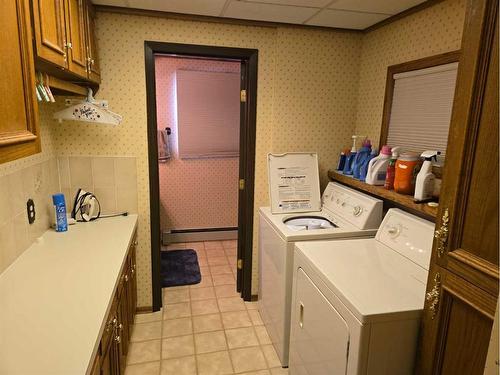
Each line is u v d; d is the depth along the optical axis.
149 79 2.53
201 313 2.91
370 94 2.76
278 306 2.37
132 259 2.44
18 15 1.03
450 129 1.17
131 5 2.30
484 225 1.07
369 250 1.95
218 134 4.23
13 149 0.98
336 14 2.41
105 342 1.42
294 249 2.06
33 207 2.00
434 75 2.12
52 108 2.39
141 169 2.66
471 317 1.13
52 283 1.54
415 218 1.93
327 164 2.99
